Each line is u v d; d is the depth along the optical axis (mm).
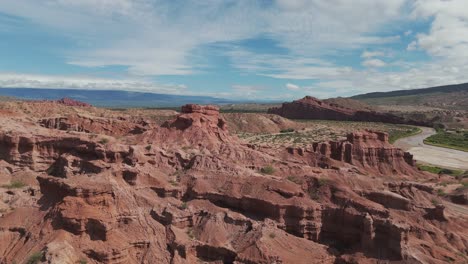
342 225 70250
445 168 166000
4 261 56938
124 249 59562
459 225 80062
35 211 63938
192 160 86562
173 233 65500
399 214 76562
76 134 95938
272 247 62875
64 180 64875
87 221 59594
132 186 73250
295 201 71750
